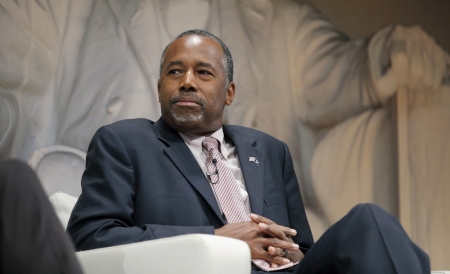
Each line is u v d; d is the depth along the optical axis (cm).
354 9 1421
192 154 672
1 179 315
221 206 646
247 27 1302
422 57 1461
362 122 1381
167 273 487
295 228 710
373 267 474
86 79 1122
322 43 1373
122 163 636
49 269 302
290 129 1309
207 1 1265
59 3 1116
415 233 1383
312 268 518
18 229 306
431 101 1452
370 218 493
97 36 1145
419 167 1412
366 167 1365
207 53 703
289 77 1327
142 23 1191
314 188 1310
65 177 1077
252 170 693
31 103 1065
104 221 586
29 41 1077
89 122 1114
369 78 1404
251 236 594
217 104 696
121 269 505
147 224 589
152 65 1186
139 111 1161
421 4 1484
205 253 477
